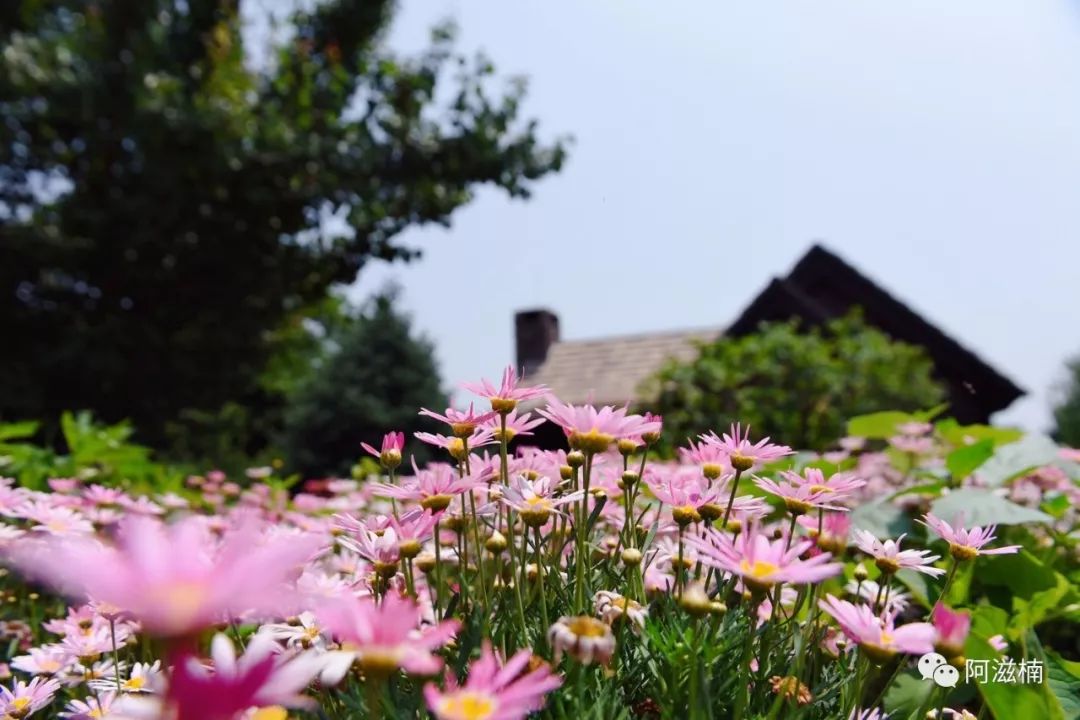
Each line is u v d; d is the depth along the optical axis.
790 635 1.35
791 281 13.56
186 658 0.57
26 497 2.41
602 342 17.31
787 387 7.52
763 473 2.72
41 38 11.34
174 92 10.58
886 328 13.23
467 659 1.17
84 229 10.89
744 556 1.02
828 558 1.03
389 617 0.78
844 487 1.39
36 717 1.70
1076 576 2.54
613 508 1.79
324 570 1.78
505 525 1.72
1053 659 1.73
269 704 0.60
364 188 10.99
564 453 1.79
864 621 1.03
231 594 0.56
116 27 10.43
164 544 0.58
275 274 11.52
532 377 16.56
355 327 22.55
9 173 11.62
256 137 10.61
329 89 11.71
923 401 7.81
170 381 11.37
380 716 1.04
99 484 4.16
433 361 23.08
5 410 10.05
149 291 11.32
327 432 21.59
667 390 7.82
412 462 1.44
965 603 2.15
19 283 10.92
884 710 1.59
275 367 16.36
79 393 10.92
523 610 1.38
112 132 10.39
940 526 1.43
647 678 1.22
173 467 5.41
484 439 1.46
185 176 10.61
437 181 11.60
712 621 1.14
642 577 1.44
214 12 11.54
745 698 1.08
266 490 4.51
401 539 1.26
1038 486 3.24
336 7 12.08
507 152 11.50
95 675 1.59
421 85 11.59
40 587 2.20
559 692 1.06
